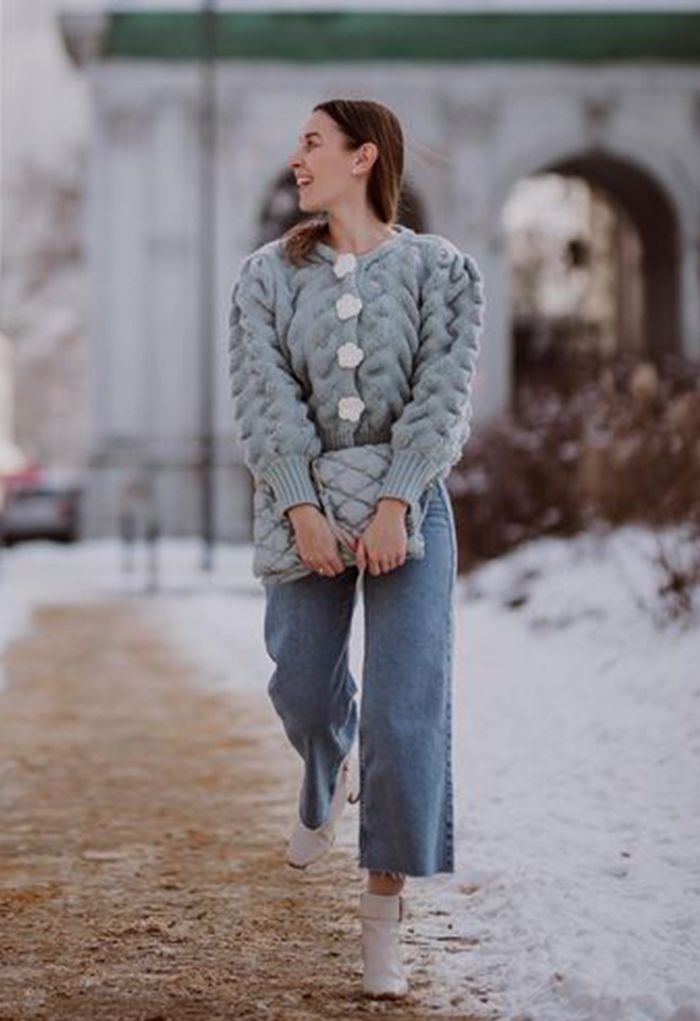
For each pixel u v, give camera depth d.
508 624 15.30
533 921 5.98
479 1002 5.24
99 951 5.91
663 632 12.16
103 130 48.22
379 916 5.32
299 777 9.48
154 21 47.78
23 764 9.98
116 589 27.47
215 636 18.05
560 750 9.27
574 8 48.44
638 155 48.72
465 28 48.28
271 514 5.30
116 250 48.34
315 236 5.41
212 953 5.87
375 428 5.25
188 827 8.12
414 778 5.11
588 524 18.11
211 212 38.12
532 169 48.56
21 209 78.56
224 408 47.72
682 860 6.77
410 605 5.17
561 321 61.91
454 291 5.26
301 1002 5.27
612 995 5.04
